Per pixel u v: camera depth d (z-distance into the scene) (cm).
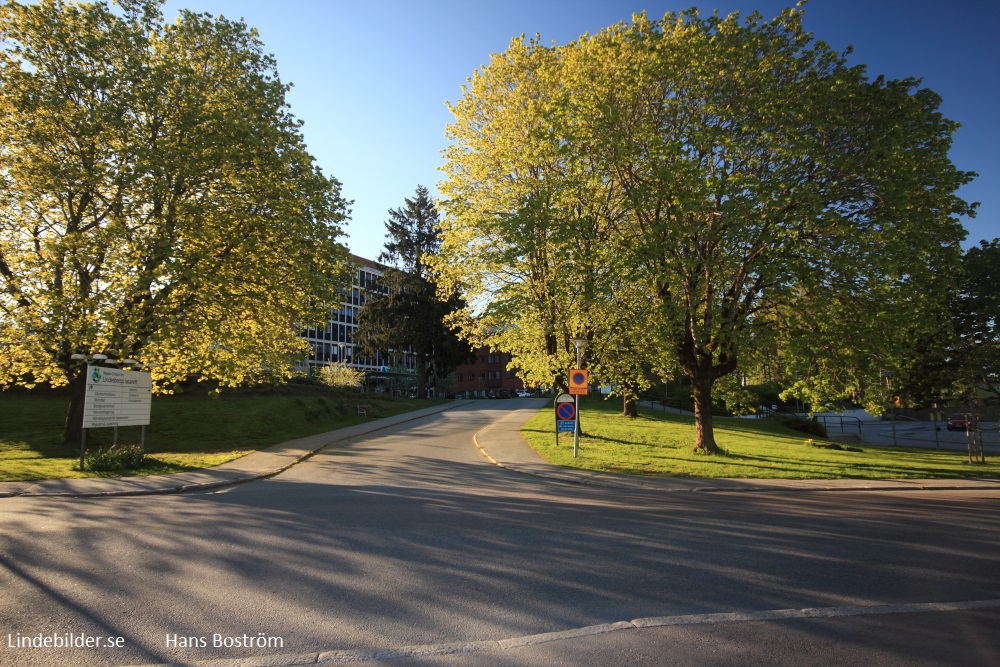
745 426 3678
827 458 2045
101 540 775
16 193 1877
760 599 558
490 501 1123
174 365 2170
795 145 1614
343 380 4559
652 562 679
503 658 427
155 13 2130
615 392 2506
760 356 2012
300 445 2189
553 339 2402
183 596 556
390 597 555
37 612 515
